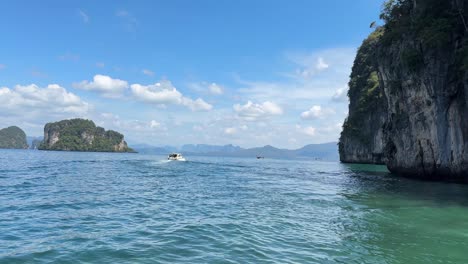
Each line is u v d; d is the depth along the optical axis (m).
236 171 44.03
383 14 44.97
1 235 9.10
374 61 47.53
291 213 13.39
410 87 34.28
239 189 22.14
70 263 6.98
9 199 15.44
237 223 11.20
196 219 11.83
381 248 8.65
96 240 8.73
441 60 30.33
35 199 15.59
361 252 8.28
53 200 15.38
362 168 60.84
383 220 12.25
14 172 31.53
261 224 11.14
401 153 36.88
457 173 29.17
